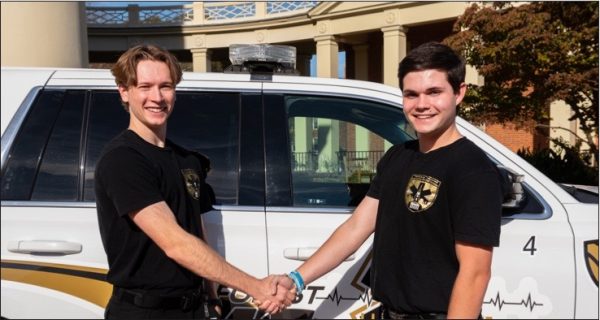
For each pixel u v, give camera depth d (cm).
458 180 185
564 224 250
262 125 267
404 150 213
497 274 244
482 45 848
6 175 247
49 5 564
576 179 852
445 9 1320
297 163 267
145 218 200
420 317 195
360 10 1463
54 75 266
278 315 251
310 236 251
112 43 1886
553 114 1184
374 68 1686
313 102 276
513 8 848
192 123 266
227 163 260
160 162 211
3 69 269
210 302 238
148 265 209
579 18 831
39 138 253
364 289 252
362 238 231
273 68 289
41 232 241
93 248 242
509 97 870
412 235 195
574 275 246
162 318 212
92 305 241
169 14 1848
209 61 1862
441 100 193
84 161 252
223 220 250
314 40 1609
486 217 179
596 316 247
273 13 1711
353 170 272
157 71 212
